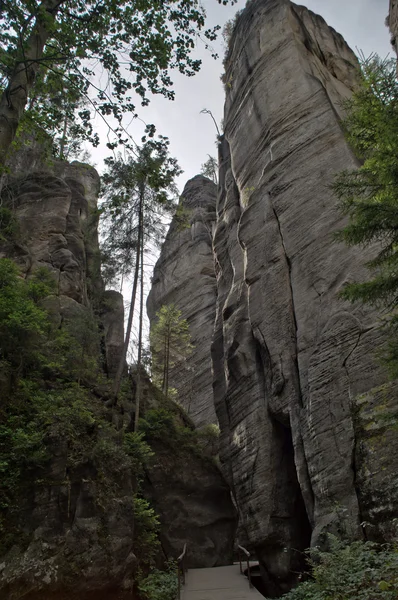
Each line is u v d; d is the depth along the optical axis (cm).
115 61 1335
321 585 966
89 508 1261
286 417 1944
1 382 1481
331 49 3122
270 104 2795
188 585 1541
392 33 2052
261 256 2352
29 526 1174
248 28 3388
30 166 3180
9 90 1007
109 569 1184
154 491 2255
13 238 2512
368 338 1638
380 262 1024
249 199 2611
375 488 1384
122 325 2811
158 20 1308
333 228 2036
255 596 1359
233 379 2403
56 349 1997
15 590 1037
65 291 2480
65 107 1502
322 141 2358
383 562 949
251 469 2056
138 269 2388
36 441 1307
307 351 1873
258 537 1897
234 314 2550
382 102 1067
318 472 1587
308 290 2005
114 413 1842
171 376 4169
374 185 1005
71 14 1237
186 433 2619
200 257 4653
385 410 1469
